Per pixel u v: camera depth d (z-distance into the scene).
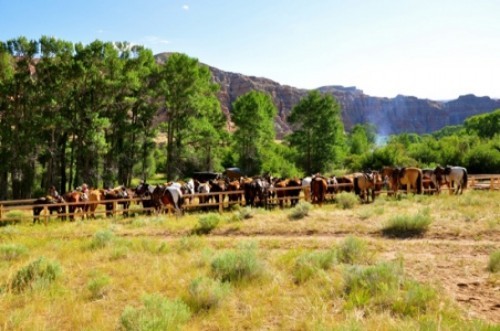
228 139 53.25
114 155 43.09
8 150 37.28
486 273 7.93
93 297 7.59
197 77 44.41
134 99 40.19
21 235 16.33
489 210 14.52
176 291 7.57
